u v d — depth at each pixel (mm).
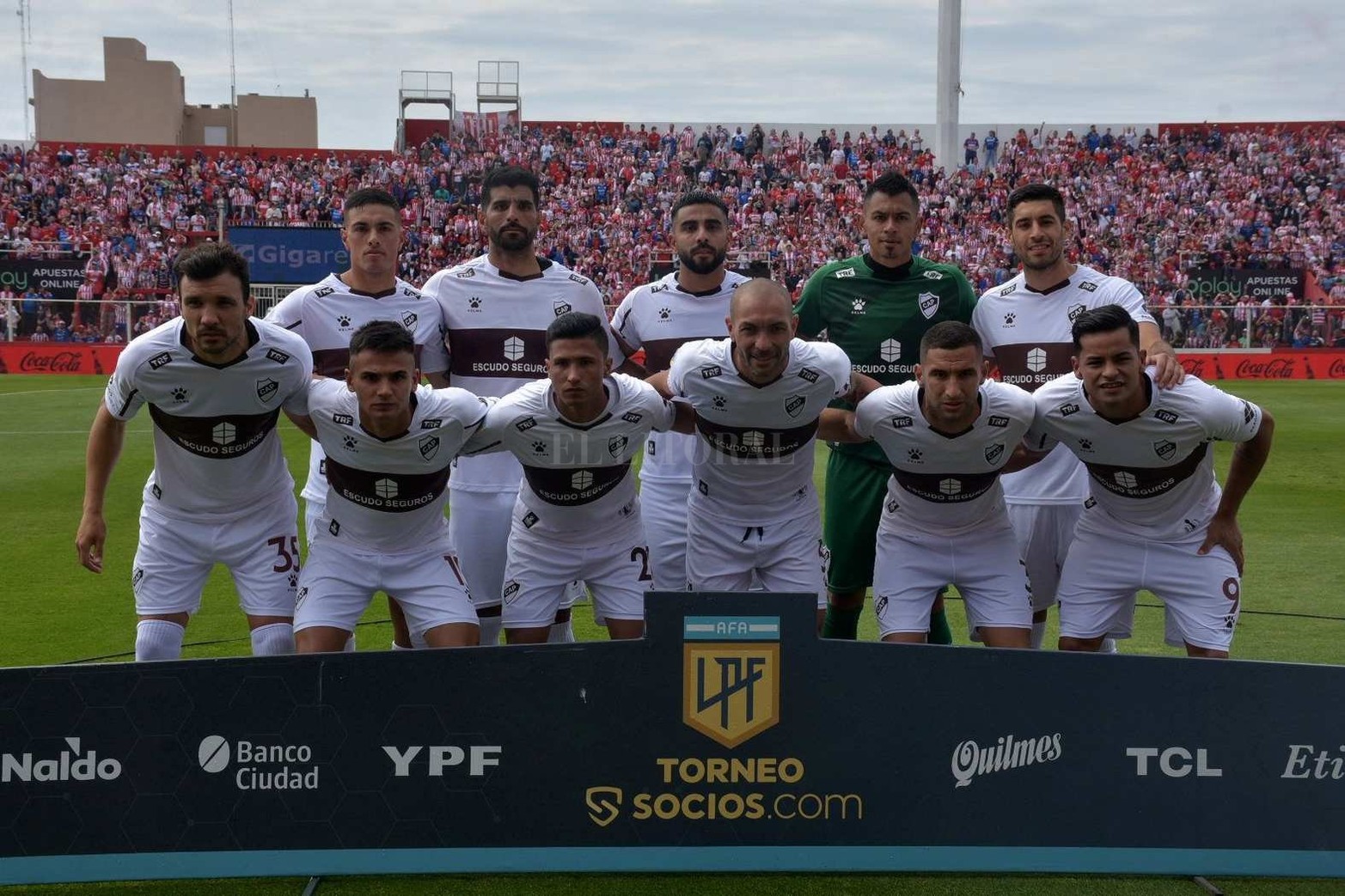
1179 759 3660
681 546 5926
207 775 3600
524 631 4973
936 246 31859
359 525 4664
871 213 5824
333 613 4609
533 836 3648
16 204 32125
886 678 3627
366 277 5574
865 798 3656
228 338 4320
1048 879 3668
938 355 4371
